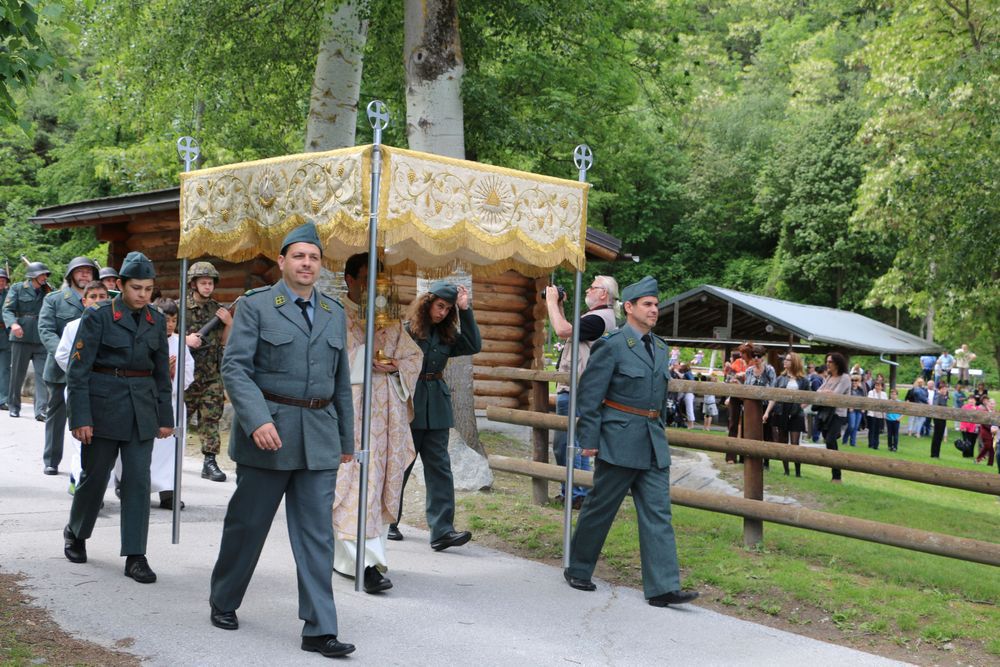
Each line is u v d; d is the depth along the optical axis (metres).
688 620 5.53
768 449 6.91
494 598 5.71
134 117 14.77
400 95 14.78
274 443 4.48
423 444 6.74
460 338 6.74
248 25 12.84
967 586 6.24
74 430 5.42
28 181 40.28
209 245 6.47
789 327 22.56
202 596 5.29
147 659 4.30
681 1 16.92
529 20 12.71
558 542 7.02
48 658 4.16
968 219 21.66
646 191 56.47
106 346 5.50
